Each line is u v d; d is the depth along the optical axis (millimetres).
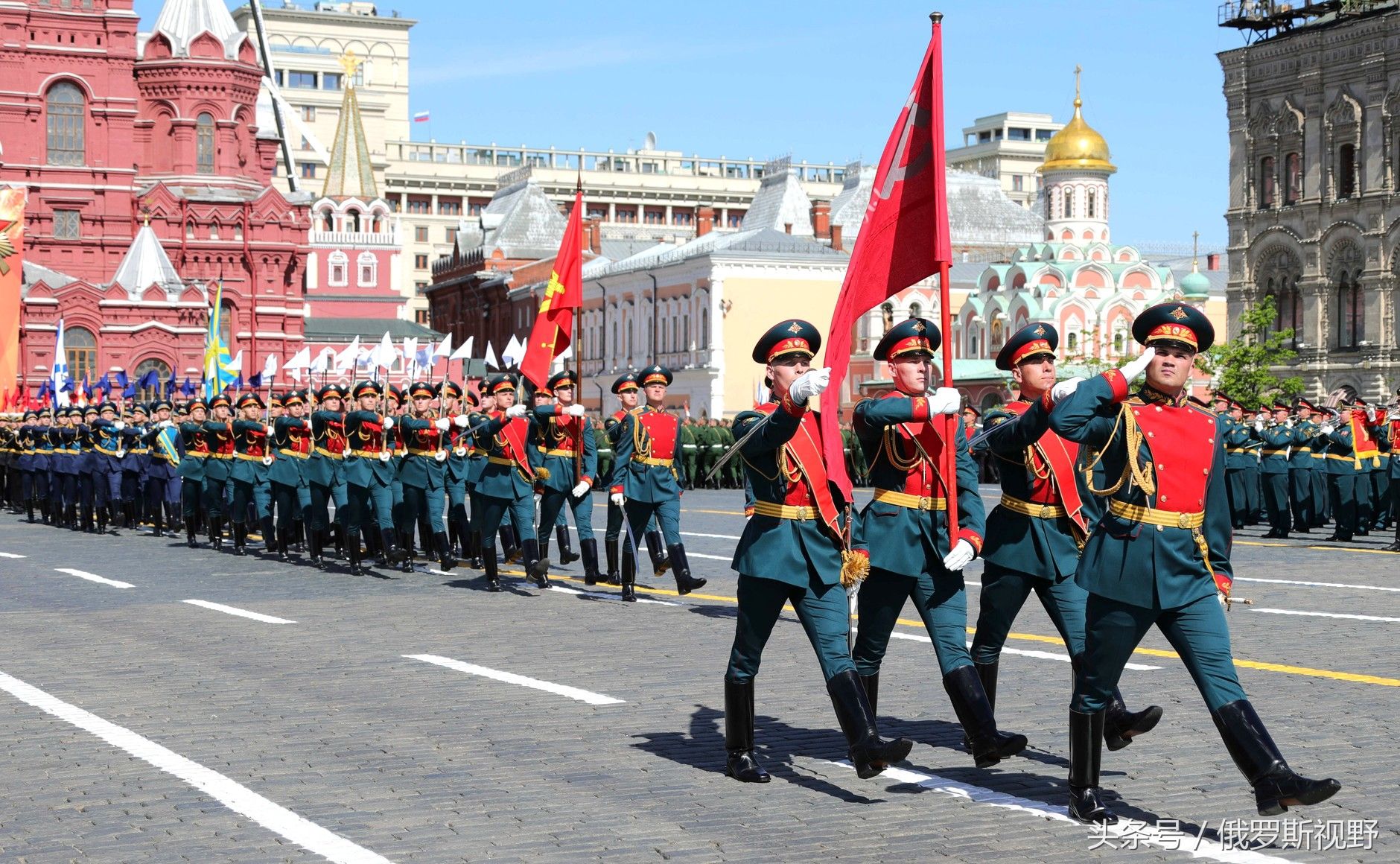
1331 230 60812
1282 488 28172
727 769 8930
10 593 19031
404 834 7758
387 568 21656
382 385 23625
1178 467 7438
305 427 23000
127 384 49531
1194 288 81875
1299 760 9086
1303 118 61906
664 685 11977
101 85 80125
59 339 51719
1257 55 63500
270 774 9102
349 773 9102
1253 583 19109
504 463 18609
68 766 9367
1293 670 12336
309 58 190875
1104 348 76500
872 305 9352
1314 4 62281
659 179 193375
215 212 82062
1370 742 9594
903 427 8844
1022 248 82562
